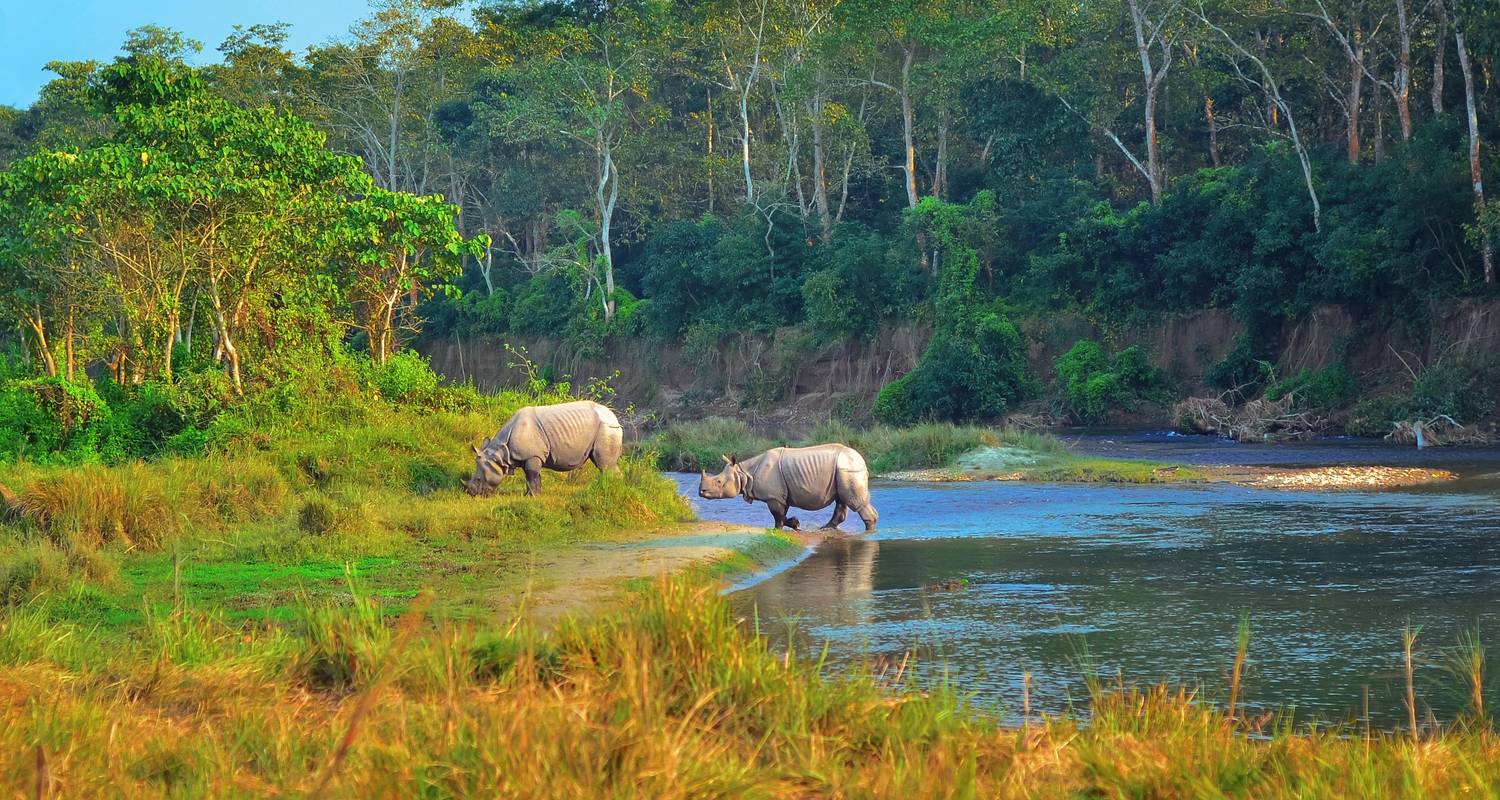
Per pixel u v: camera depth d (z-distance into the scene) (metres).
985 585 22.05
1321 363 78.25
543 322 120.94
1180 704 11.84
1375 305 76.94
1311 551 26.34
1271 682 14.63
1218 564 24.56
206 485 27.66
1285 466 50.47
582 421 32.28
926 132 108.75
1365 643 16.84
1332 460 54.41
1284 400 75.62
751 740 10.21
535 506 27.73
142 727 10.73
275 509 28.05
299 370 39.16
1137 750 10.02
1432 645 16.70
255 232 41.62
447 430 36.97
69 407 38.25
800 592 21.31
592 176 122.56
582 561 22.80
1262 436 70.38
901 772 8.88
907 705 11.05
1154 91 91.06
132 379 43.75
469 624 13.95
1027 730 11.20
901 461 53.12
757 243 106.88
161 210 40.81
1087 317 90.69
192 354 45.09
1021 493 41.62
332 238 43.03
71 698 11.48
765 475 31.00
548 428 31.95
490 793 8.18
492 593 19.41
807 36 102.75
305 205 42.97
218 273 42.12
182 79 48.50
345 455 33.06
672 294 110.94
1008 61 99.06
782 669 11.62
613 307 115.75
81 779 8.94
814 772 9.10
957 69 94.81
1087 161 99.31
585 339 116.19
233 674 12.67
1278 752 10.05
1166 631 17.70
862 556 26.31
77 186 40.44
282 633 14.76
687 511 30.94
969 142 111.62
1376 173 77.19
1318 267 79.38
